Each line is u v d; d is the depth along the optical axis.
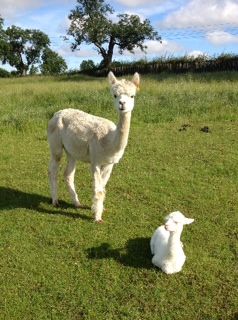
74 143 2.78
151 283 2.19
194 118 5.61
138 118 5.60
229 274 2.26
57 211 2.96
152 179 3.48
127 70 16.88
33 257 2.42
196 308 2.03
